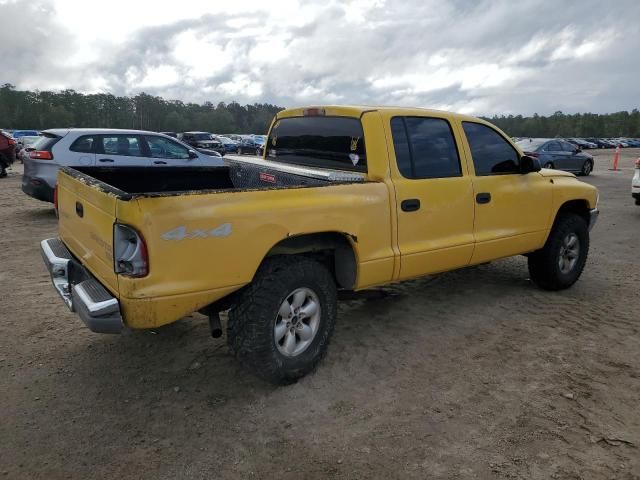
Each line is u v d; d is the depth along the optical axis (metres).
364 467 2.71
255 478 2.62
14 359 3.83
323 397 3.38
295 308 3.47
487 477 2.63
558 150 18.75
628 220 9.92
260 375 3.34
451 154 4.41
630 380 3.61
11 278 5.70
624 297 5.37
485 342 4.24
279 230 3.22
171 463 2.73
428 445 2.89
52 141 9.02
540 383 3.57
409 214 3.99
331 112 4.25
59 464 2.71
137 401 3.32
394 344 4.18
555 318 4.77
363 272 3.76
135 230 2.73
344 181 3.74
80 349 4.02
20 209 10.41
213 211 2.95
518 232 4.92
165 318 2.87
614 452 2.83
